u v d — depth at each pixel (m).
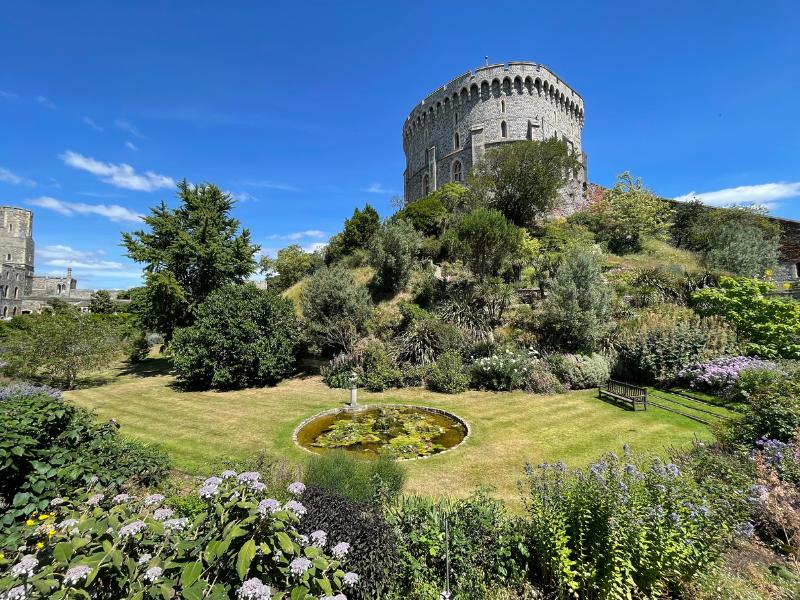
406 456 7.94
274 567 2.65
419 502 4.32
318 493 3.80
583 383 13.15
